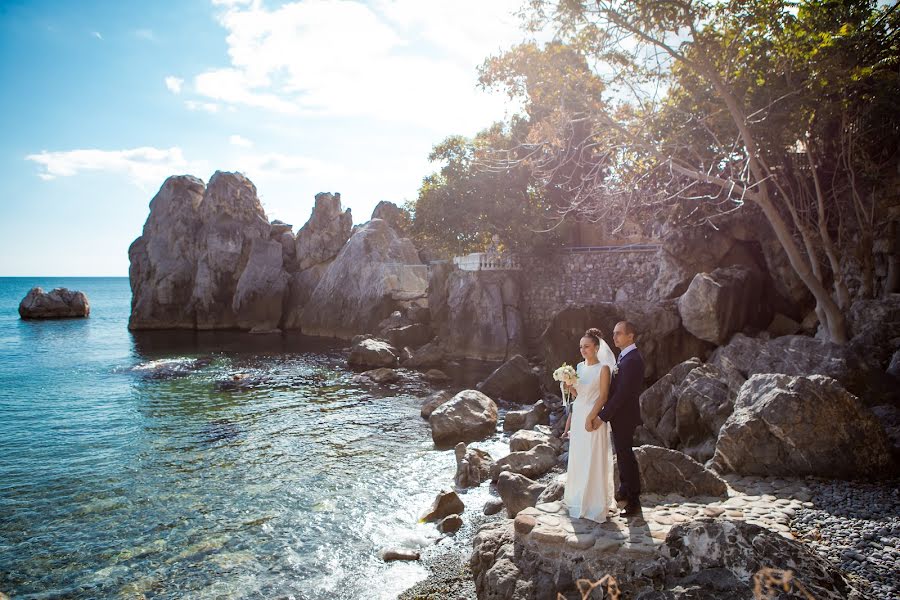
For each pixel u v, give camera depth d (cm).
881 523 555
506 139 2775
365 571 745
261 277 4259
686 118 1466
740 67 1354
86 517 930
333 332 3831
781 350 1245
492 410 1509
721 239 1981
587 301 2617
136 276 4616
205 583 722
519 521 564
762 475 726
